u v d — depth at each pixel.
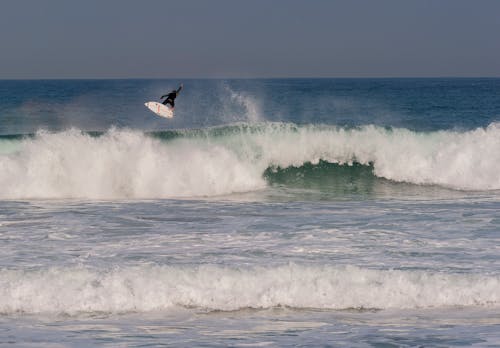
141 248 46.88
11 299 35.59
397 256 44.84
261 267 39.38
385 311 36.03
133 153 76.50
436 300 37.06
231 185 77.81
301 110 182.38
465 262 43.44
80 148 76.00
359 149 85.88
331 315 35.31
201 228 53.88
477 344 30.72
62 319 34.28
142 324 33.66
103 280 37.31
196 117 148.25
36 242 48.53
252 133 85.06
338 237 50.25
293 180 82.75
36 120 151.50
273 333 32.38
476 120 162.12
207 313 35.47
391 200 70.62
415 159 84.25
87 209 63.41
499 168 81.19
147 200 70.31
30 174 73.56
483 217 58.62
